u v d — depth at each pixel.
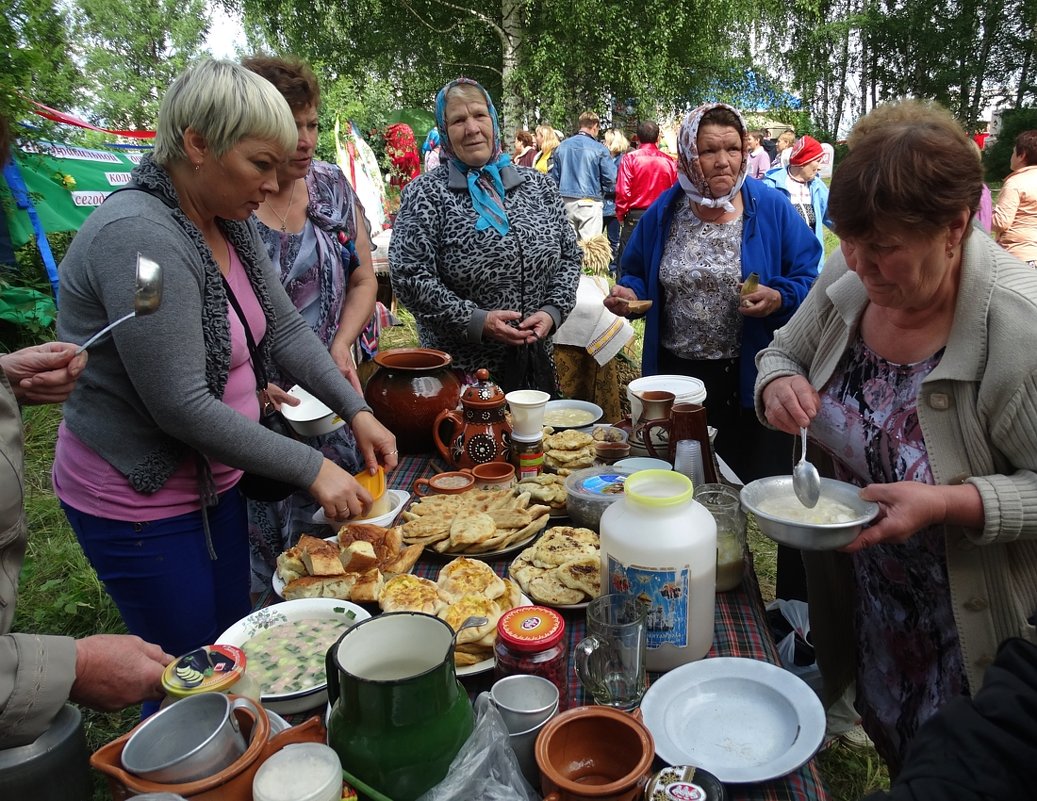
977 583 1.35
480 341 2.63
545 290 2.82
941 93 25.62
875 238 1.19
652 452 1.82
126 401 1.50
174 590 1.65
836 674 1.88
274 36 15.06
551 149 10.01
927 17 25.92
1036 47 24.59
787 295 2.59
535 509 1.68
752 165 9.02
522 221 2.72
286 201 2.32
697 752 1.06
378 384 2.19
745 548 1.56
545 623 1.13
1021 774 0.73
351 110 10.75
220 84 1.37
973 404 1.29
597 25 13.91
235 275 1.73
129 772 0.79
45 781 1.09
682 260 2.75
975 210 1.18
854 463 1.57
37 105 5.32
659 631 1.23
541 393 2.05
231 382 1.73
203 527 1.70
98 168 6.17
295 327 1.92
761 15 17.44
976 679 1.39
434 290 2.63
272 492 1.72
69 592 3.26
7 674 0.92
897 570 1.55
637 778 0.86
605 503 1.59
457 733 0.91
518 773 0.92
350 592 1.40
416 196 2.70
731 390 2.80
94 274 1.39
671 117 15.25
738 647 1.32
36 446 4.51
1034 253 5.49
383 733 0.87
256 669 1.21
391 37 15.46
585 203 8.50
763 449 2.84
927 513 1.23
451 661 0.92
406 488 1.97
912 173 1.12
